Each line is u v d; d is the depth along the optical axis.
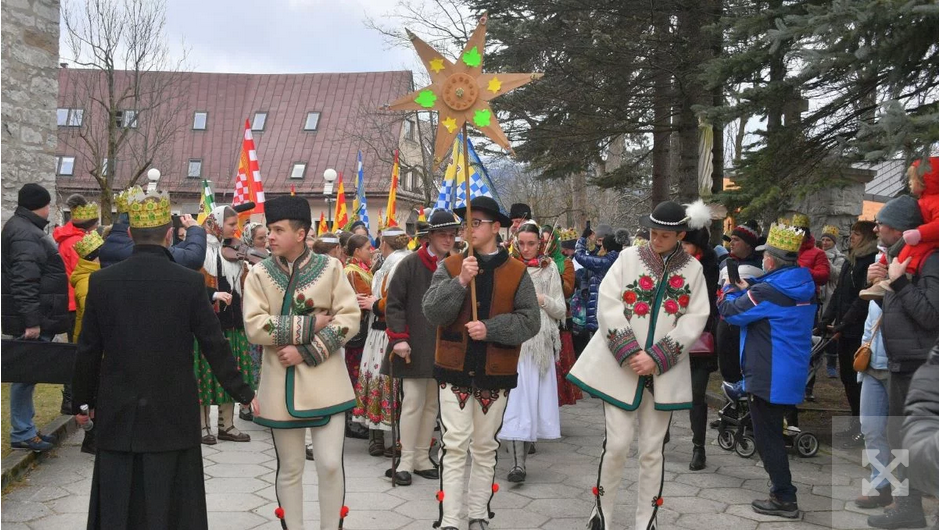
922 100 6.54
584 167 15.12
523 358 6.07
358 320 4.40
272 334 4.16
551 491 5.86
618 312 4.70
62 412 7.37
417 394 5.95
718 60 7.23
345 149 40.25
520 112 13.15
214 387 6.93
